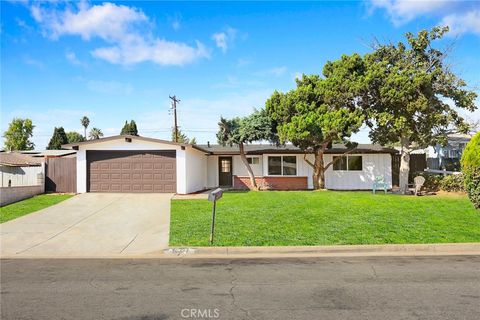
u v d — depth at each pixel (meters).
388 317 5.00
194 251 9.29
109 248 9.94
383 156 25.19
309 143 21.83
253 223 11.93
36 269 7.90
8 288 6.50
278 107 21.84
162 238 10.90
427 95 19.83
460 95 20.09
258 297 5.88
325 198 17.52
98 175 20.50
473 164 11.90
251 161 26.62
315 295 5.95
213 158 27.03
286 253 9.16
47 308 5.46
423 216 12.70
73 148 20.59
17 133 50.97
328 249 9.21
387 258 8.55
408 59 21.09
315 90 21.69
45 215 14.50
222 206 15.49
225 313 5.20
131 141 20.45
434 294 5.95
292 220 12.31
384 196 18.27
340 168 25.36
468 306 5.40
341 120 19.73
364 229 10.95
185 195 19.52
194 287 6.46
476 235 10.16
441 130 21.05
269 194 19.72
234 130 22.62
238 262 8.32
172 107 40.03
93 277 7.20
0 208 15.87
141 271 7.63
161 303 5.64
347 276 7.06
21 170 20.89
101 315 5.17
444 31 20.28
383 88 19.72
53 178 20.67
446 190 20.77
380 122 20.11
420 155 26.53
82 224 12.99
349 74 21.20
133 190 20.39
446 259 8.41
